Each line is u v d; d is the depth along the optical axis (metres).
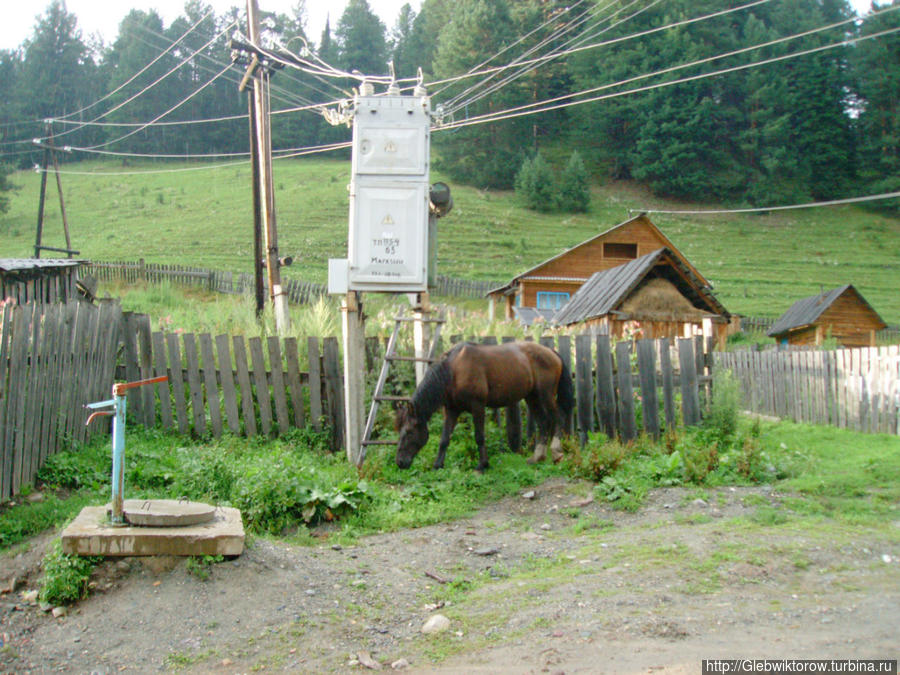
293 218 67.06
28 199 73.12
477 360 8.66
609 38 87.50
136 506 5.77
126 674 4.40
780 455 9.20
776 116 84.31
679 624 4.71
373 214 9.48
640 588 5.36
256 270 16.58
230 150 94.38
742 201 82.75
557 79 92.50
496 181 85.56
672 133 84.12
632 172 85.44
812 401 13.47
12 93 90.00
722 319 24.62
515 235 69.81
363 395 9.41
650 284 24.30
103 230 62.09
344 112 10.05
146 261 50.91
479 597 5.45
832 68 83.94
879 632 4.54
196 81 92.31
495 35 69.88
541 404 9.17
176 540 5.41
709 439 9.69
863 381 11.96
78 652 4.62
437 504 7.79
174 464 7.93
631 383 9.91
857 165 84.88
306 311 13.62
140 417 9.72
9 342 6.57
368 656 4.59
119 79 89.31
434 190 10.01
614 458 8.45
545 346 9.49
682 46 83.31
